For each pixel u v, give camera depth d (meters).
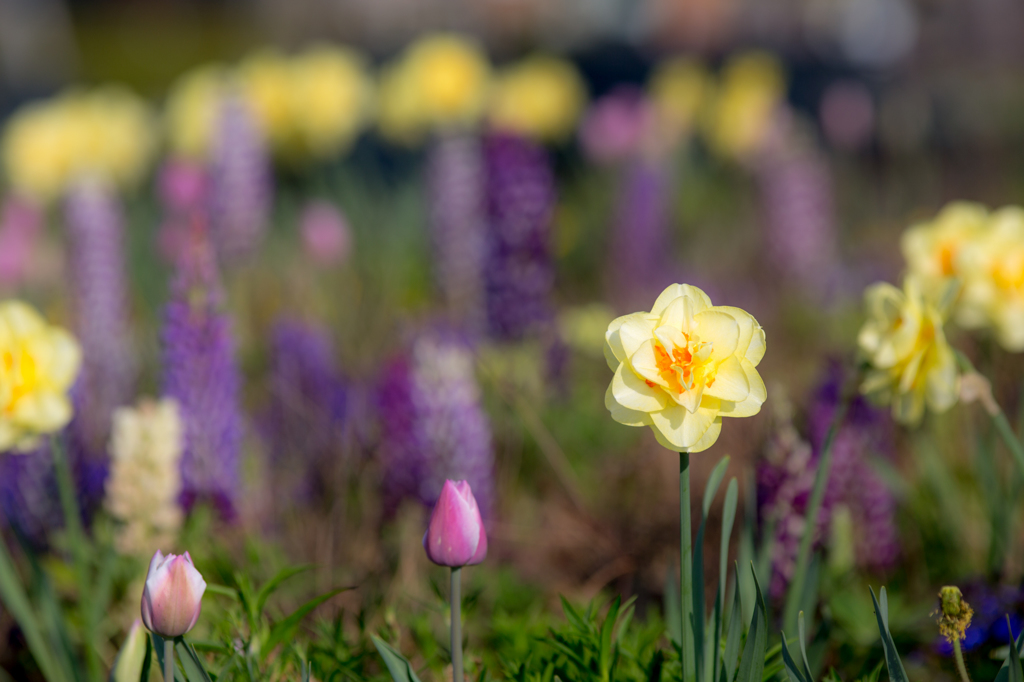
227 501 2.54
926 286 2.13
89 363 3.45
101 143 6.06
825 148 8.29
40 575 1.86
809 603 1.81
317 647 1.79
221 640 1.79
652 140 6.62
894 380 1.81
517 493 3.04
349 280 4.85
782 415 2.20
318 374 3.06
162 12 25.02
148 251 5.54
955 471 2.88
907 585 2.52
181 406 2.50
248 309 4.42
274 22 17.44
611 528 2.77
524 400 3.10
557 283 5.62
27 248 5.25
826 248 5.62
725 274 5.68
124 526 2.22
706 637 1.52
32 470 2.50
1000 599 1.98
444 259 4.62
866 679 1.63
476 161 4.68
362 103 6.48
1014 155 6.88
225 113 4.66
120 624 2.25
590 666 1.69
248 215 4.66
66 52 18.47
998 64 9.27
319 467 2.78
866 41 9.82
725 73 7.91
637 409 1.34
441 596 1.92
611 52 10.35
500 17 12.52
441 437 2.54
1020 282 2.04
